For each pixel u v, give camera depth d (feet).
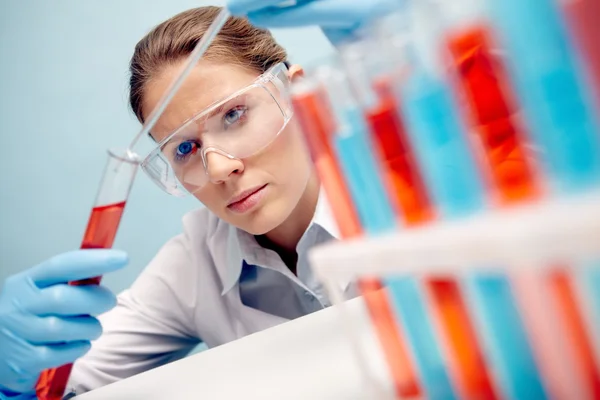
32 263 4.46
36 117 4.27
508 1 0.67
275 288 2.99
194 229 3.22
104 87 4.13
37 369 1.79
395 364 1.06
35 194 4.37
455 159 0.77
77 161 4.25
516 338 0.75
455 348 0.85
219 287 3.04
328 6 1.66
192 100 2.20
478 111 0.75
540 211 0.65
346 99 0.92
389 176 0.87
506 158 0.74
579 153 0.65
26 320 1.77
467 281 0.79
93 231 1.77
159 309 3.09
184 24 2.43
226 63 2.26
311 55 4.01
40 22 4.18
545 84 0.66
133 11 4.06
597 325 0.66
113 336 2.95
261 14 1.67
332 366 1.40
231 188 2.27
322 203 2.86
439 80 0.78
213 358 1.81
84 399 1.83
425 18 0.79
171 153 2.24
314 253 1.02
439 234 0.73
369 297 1.06
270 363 1.57
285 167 2.35
